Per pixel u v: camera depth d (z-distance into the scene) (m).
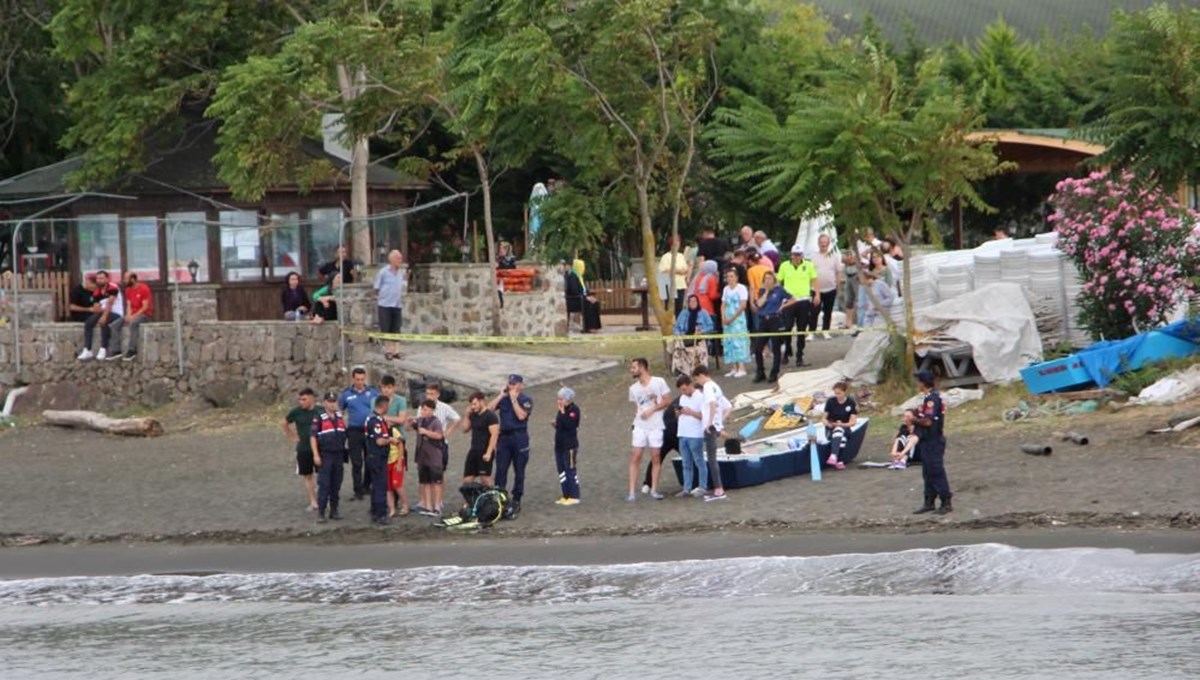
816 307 58.50
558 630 33.09
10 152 95.88
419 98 66.50
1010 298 52.81
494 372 62.16
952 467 42.78
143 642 33.88
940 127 49.97
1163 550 35.12
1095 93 54.88
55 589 38.56
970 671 28.55
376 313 64.94
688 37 59.53
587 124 60.62
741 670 29.42
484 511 41.44
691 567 36.78
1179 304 50.47
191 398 65.06
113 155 72.06
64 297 72.06
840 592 34.78
